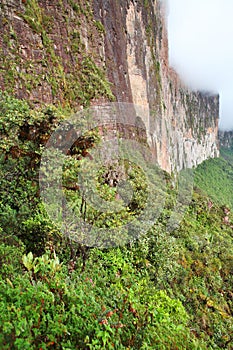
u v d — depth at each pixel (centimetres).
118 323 234
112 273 388
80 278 302
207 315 656
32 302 208
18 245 319
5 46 623
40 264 253
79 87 951
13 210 340
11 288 214
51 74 770
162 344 256
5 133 330
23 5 743
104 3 1602
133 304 271
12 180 342
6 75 589
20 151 340
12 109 344
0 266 266
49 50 820
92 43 1235
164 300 404
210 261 1027
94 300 248
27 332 183
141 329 254
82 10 1220
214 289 865
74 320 214
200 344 341
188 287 707
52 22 953
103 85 1087
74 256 340
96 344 205
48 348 189
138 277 435
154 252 525
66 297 233
